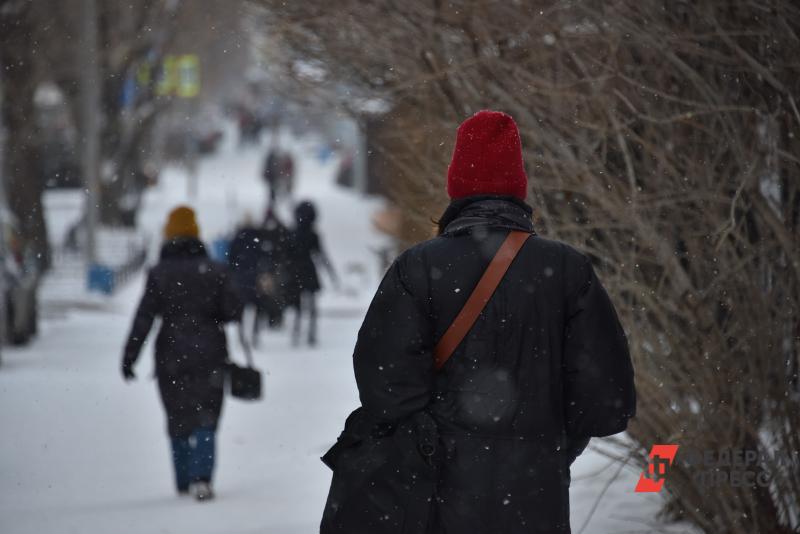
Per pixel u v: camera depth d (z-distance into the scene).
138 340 28.77
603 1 20.56
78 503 28.17
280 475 31.31
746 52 20.17
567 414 14.29
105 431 37.84
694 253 20.69
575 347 14.14
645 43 20.14
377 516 13.96
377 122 29.61
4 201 81.94
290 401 43.78
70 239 121.38
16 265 64.56
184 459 28.91
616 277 20.56
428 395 13.99
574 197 22.53
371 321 14.22
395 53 26.02
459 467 13.80
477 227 14.45
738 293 20.19
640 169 21.61
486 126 14.80
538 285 14.18
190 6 116.62
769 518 20.09
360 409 14.56
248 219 59.03
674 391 20.36
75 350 61.69
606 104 20.81
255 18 31.05
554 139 21.78
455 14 23.00
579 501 25.17
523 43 22.80
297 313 61.47
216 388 28.83
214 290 28.91
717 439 20.02
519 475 13.80
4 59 88.19
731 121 19.91
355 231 139.00
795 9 19.20
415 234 26.92
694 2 20.14
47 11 92.69
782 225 19.44
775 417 20.12
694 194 19.95
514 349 14.05
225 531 25.20
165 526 25.73
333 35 27.70
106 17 107.25
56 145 160.00
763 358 19.89
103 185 132.12
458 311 14.11
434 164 24.88
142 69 123.75
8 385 47.81
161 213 170.88
